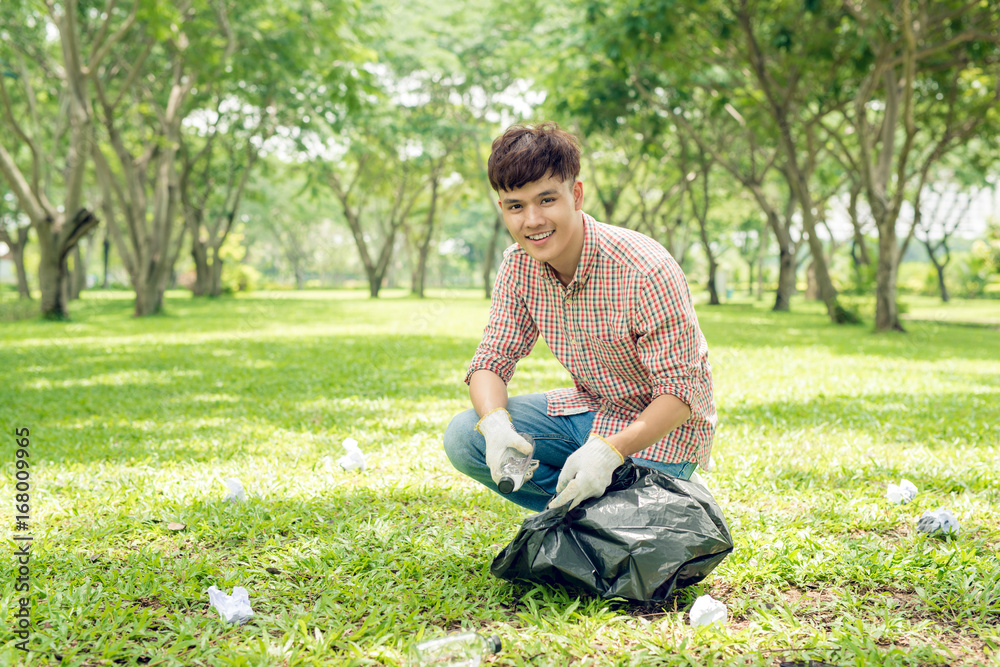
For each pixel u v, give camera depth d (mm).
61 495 3465
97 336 12797
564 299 2342
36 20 15477
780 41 13312
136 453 4281
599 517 2158
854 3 13320
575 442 2521
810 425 5113
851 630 2062
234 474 3803
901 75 15281
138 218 17594
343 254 72875
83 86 15219
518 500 2672
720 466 3912
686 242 38219
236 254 37438
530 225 2137
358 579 2451
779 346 11422
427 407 5832
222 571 2514
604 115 17766
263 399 6250
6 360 9227
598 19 12711
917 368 8703
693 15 13734
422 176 33875
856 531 2986
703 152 24875
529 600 2215
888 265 15000
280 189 38656
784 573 2500
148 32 12758
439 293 41969
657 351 2229
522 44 18141
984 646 1979
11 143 21234
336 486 3557
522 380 7156
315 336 12828
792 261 25312
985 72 14875
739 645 2004
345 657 1940
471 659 1839
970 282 40688
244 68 14555
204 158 27766
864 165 14977
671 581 2133
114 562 2611
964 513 3125
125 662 1967
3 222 27641
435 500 3395
